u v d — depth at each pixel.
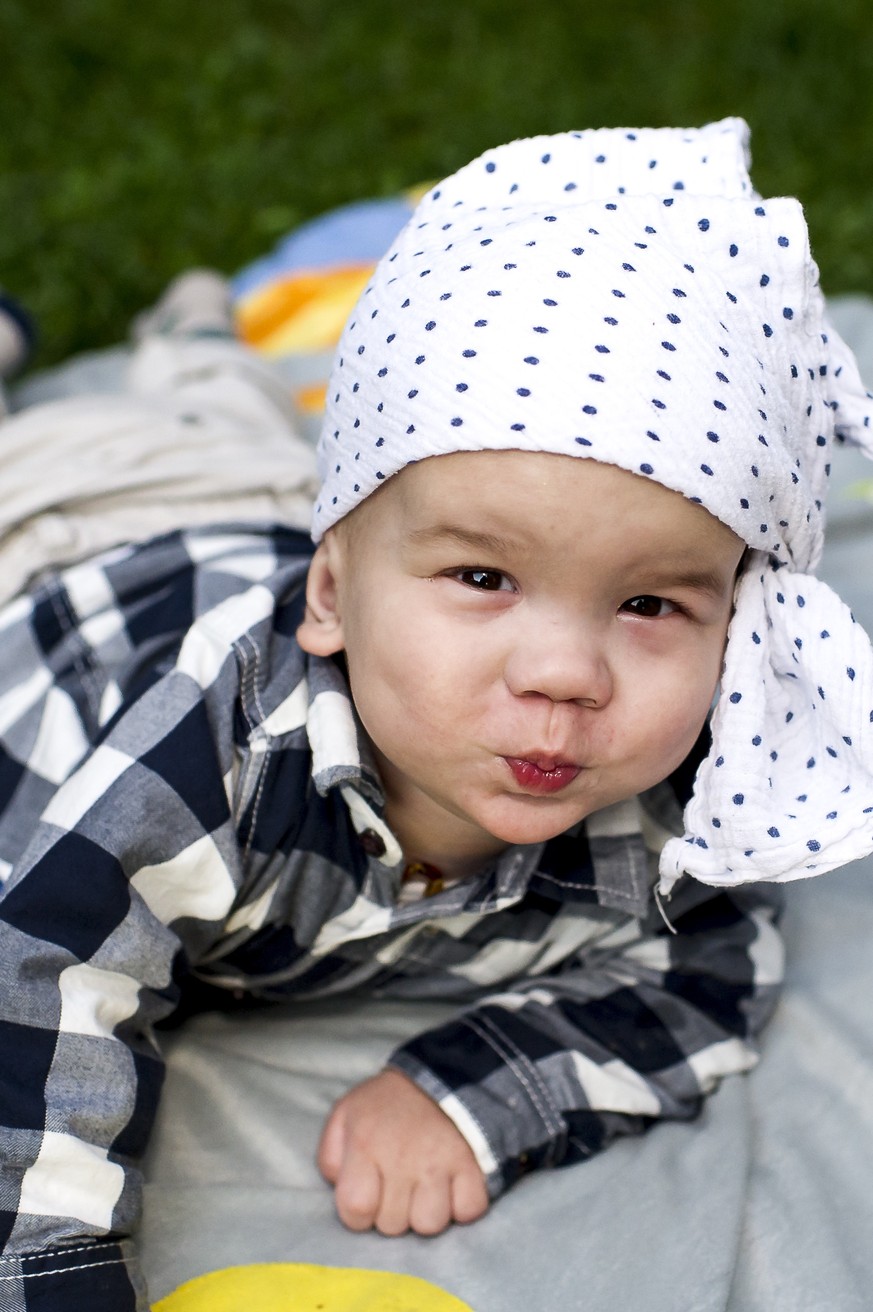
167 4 4.25
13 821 1.65
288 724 1.37
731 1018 1.49
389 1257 1.30
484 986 1.53
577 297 1.11
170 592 1.75
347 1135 1.36
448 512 1.11
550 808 1.17
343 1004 1.57
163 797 1.30
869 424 1.24
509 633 1.11
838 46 4.17
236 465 1.96
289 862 1.38
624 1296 1.25
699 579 1.13
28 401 2.63
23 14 4.11
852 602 2.08
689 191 1.28
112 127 3.85
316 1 4.32
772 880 1.27
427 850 1.41
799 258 1.16
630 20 4.32
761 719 1.26
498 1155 1.35
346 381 1.25
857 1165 1.39
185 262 3.50
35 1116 1.18
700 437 1.09
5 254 3.41
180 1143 1.39
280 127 3.93
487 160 1.32
